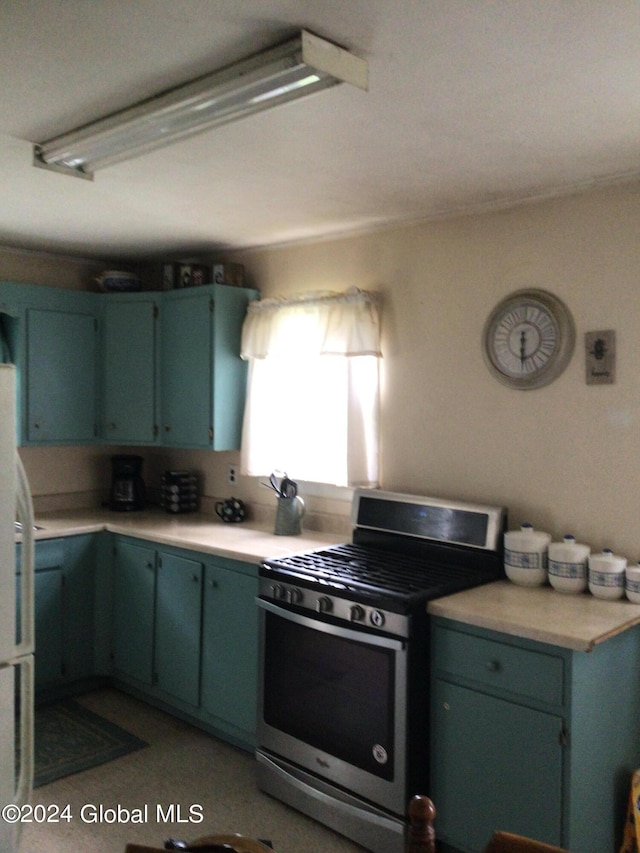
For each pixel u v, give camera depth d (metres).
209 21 1.54
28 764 2.18
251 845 1.14
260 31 1.59
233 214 3.15
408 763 2.31
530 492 2.77
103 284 4.20
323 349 3.31
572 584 2.47
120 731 3.32
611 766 2.23
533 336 2.72
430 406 3.09
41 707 3.58
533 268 2.75
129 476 4.24
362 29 1.57
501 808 2.17
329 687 2.57
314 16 1.52
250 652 3.01
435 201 2.88
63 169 2.42
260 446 3.67
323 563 2.80
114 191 2.82
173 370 3.93
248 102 1.86
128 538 3.66
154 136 2.11
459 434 2.99
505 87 1.85
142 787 2.85
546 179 2.58
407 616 2.30
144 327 4.03
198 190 2.79
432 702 2.35
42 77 1.82
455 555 2.80
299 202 2.94
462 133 2.16
